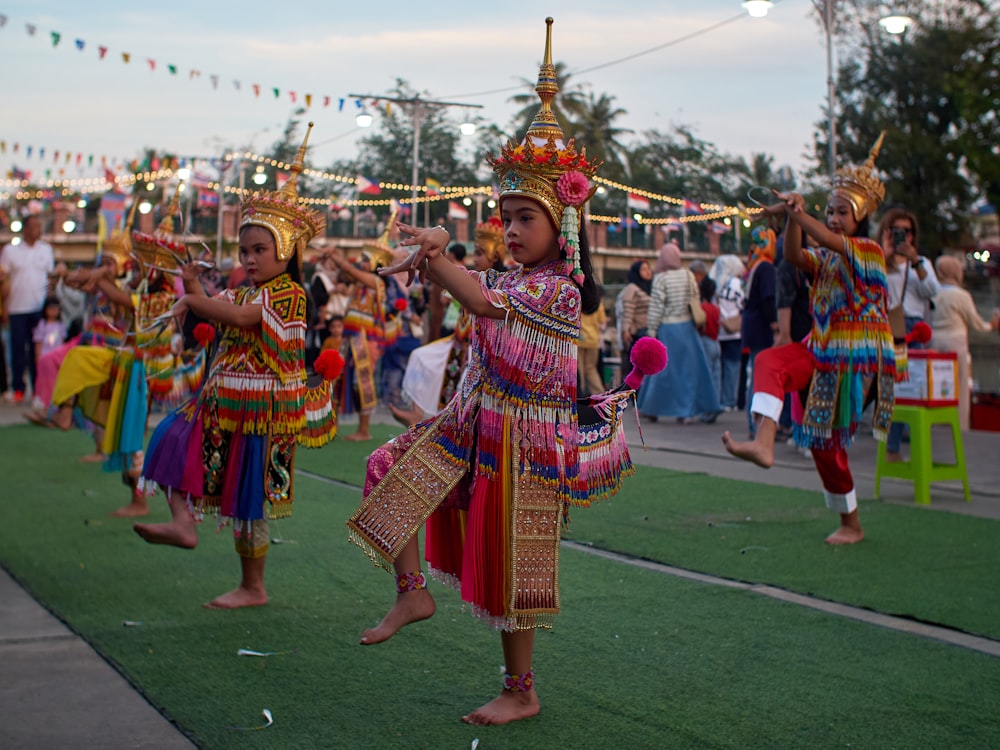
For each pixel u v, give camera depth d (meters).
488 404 3.18
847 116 30.47
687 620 4.25
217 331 4.59
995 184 27.91
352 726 3.19
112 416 6.36
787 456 8.94
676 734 3.13
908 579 4.87
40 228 14.52
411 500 3.17
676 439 10.05
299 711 3.32
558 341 3.17
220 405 4.36
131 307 6.36
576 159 3.19
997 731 3.15
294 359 4.41
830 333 5.56
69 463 8.78
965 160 28.42
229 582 4.92
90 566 5.23
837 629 4.13
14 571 5.11
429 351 6.95
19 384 14.42
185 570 5.15
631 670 3.68
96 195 30.64
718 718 3.25
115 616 4.36
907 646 3.92
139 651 3.91
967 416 10.42
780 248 9.80
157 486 4.41
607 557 5.35
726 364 12.88
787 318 7.79
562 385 3.20
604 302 17.69
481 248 6.50
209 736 3.12
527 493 3.15
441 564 3.45
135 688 3.54
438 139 29.97
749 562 5.21
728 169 34.12
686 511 6.51
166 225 6.02
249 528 4.45
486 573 3.16
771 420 5.37
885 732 3.14
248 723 3.22
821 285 5.62
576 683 3.56
